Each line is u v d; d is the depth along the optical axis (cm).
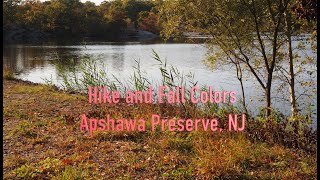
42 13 10638
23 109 1184
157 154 773
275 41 1192
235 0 1193
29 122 1010
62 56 4341
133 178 669
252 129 909
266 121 926
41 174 669
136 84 1347
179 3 1253
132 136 895
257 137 884
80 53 4828
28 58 4094
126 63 3566
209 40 1389
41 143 843
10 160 731
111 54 4659
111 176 672
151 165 720
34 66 3303
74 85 1825
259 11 1219
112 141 862
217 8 1207
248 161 730
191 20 1287
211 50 1408
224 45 1315
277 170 701
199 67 3062
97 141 856
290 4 1161
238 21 1249
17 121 1026
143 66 3297
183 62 3528
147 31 11525
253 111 1380
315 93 1373
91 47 6150
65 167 687
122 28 11506
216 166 681
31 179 651
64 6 11144
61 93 1559
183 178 659
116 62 3669
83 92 1612
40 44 7100
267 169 707
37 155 770
